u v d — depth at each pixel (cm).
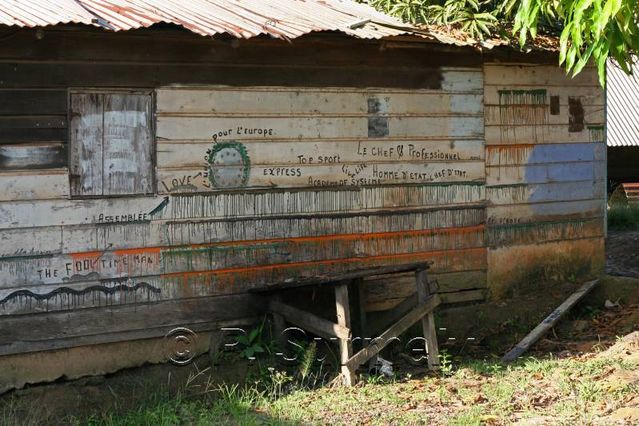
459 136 1053
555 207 1138
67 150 830
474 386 862
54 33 813
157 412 802
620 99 2442
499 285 1093
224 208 909
